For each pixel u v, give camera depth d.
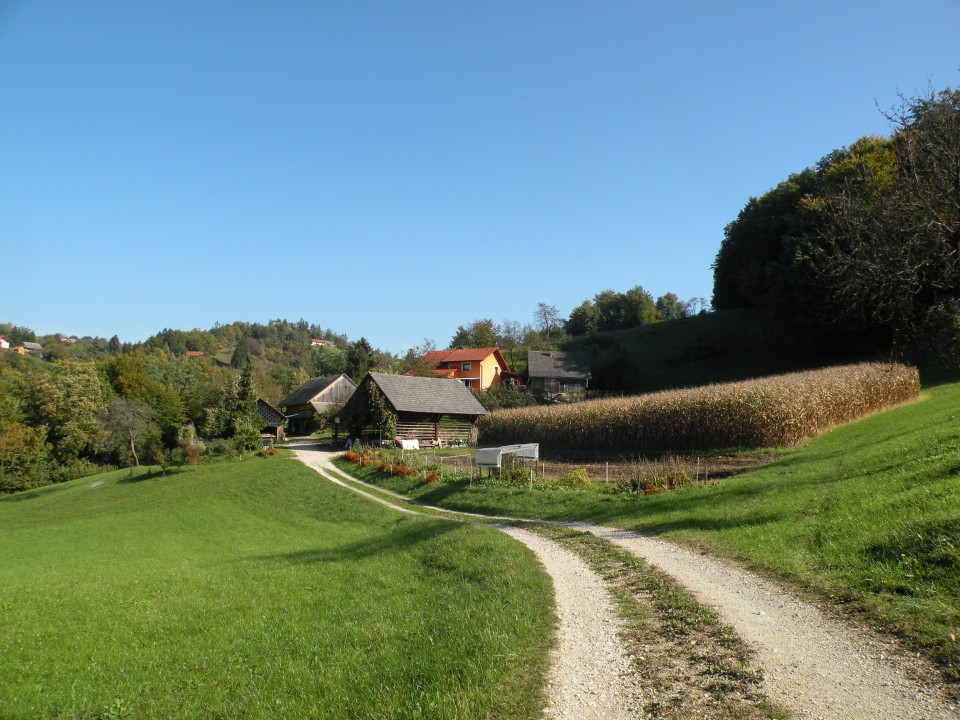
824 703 6.39
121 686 9.02
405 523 25.36
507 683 7.46
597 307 134.50
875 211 19.09
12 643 11.01
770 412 32.56
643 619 9.65
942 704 6.11
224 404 62.66
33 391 69.25
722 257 91.12
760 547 12.98
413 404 53.69
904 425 24.80
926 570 9.38
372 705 7.36
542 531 19.92
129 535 30.95
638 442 40.56
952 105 18.86
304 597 13.71
